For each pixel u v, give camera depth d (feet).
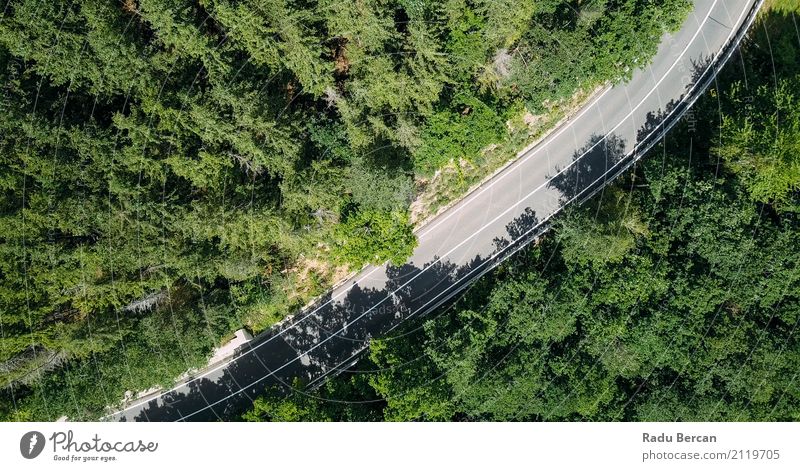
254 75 115.85
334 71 120.57
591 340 126.52
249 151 113.80
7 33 103.45
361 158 115.24
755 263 123.65
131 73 107.24
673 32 129.80
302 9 109.50
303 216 119.14
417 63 113.39
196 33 107.24
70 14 105.19
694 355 125.80
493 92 124.67
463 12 115.34
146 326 119.96
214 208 113.91
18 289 111.96
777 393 125.70
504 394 123.95
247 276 124.88
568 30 121.70
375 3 108.37
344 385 131.85
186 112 110.73
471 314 127.65
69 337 115.96
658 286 125.29
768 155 122.21
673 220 127.34
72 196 111.04
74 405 121.60
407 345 127.95
